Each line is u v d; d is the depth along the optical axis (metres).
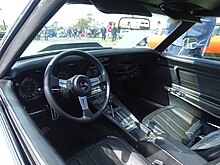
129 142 2.01
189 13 2.05
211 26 3.26
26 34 1.18
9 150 0.93
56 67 1.95
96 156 1.86
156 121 2.40
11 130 1.00
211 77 2.40
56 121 2.24
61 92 1.73
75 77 1.69
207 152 1.69
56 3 1.05
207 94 2.48
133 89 3.11
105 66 2.55
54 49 2.10
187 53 2.99
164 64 2.78
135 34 2.71
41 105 2.08
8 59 1.31
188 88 2.64
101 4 1.41
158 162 1.74
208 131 2.42
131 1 1.62
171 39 2.68
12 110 1.08
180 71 2.65
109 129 2.15
